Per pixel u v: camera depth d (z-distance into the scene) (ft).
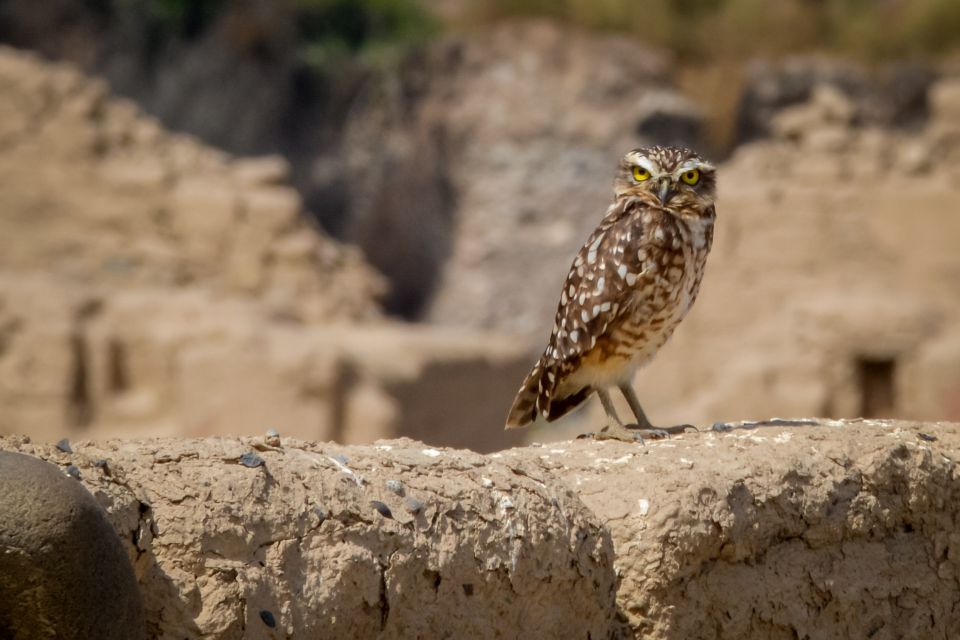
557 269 171.73
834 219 90.12
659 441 18.26
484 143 176.55
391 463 14.37
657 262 20.22
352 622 13.30
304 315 90.02
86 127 91.35
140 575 12.32
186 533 12.57
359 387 73.31
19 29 139.23
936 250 89.04
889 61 177.68
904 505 17.84
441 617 13.94
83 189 90.89
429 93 175.42
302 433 70.85
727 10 182.29
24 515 10.98
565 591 15.03
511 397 91.04
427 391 80.64
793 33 180.55
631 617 15.75
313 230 99.40
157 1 144.36
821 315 79.30
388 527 13.66
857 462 17.58
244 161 149.69
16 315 73.61
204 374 71.87
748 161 94.53
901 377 78.28
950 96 98.78
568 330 20.62
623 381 20.89
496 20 187.21
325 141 159.53
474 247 173.27
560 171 175.32
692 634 15.90
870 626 17.38
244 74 150.20
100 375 73.82
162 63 145.38
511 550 14.48
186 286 90.48
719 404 79.00
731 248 90.94
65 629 11.08
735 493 16.31
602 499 16.07
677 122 174.40
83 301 75.10
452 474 14.62
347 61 161.38
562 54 181.06
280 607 12.80
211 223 91.61
